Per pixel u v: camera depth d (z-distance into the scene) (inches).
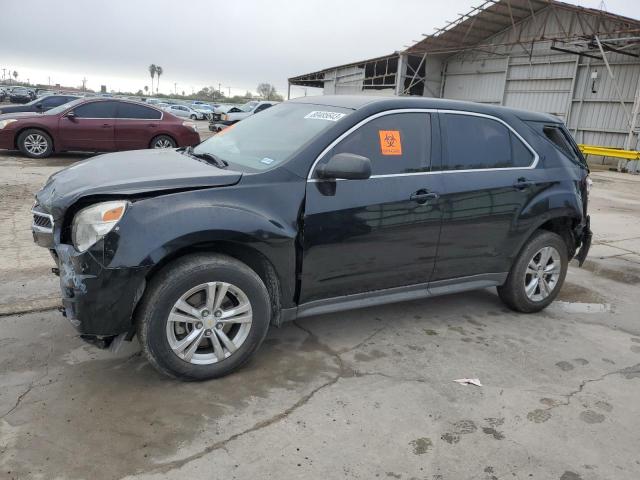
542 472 107.0
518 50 988.6
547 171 182.5
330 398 127.6
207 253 126.9
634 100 808.9
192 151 170.1
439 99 166.9
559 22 871.1
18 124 483.2
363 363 145.9
